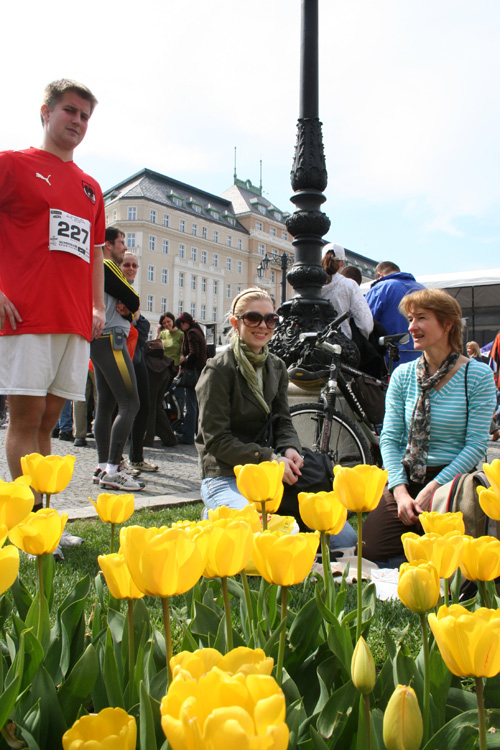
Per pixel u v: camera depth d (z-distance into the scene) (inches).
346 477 51.4
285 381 151.3
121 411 217.8
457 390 137.3
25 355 132.0
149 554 31.1
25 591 64.3
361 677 34.9
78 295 141.1
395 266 292.7
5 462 266.4
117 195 2994.6
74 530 155.5
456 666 31.2
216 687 21.1
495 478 53.6
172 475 255.3
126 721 31.4
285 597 44.7
